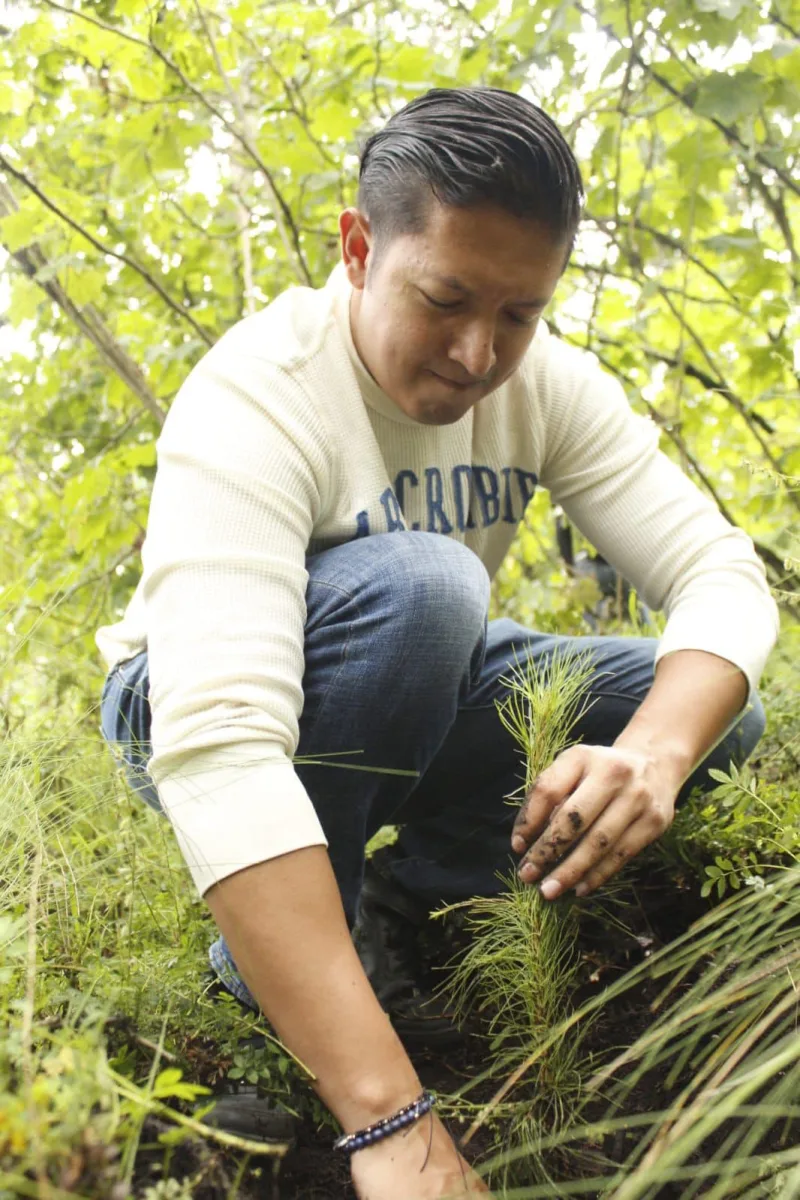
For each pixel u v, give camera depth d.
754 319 2.45
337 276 1.30
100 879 1.29
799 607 2.45
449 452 1.34
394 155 1.09
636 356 2.78
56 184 2.58
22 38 2.36
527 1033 1.11
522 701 1.37
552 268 1.08
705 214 2.40
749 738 1.46
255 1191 0.93
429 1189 0.85
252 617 1.02
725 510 2.45
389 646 1.14
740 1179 0.87
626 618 2.59
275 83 2.69
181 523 1.07
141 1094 0.75
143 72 2.40
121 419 3.06
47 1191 0.62
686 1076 1.13
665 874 1.45
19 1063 0.76
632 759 1.10
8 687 1.64
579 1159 1.03
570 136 2.36
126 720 1.30
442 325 1.10
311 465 1.17
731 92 2.10
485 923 1.14
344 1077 0.89
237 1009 1.06
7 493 2.96
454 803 1.50
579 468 1.47
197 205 2.90
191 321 2.54
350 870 1.22
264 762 0.96
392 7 2.60
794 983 0.98
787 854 1.29
